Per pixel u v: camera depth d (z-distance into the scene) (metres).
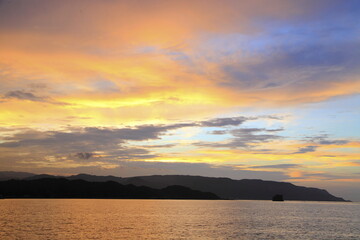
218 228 85.25
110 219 108.19
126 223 95.56
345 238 71.44
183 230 79.94
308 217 134.25
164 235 70.94
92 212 140.75
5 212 127.88
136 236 69.00
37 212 132.38
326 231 82.94
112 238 65.94
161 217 120.75
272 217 129.75
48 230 75.12
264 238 68.75
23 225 83.62
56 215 118.56
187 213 146.75
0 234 67.38
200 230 80.44
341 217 138.25
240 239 66.88
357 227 94.06
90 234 70.56
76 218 108.44
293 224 100.25
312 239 68.94
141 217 119.25
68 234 69.69
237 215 138.75
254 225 94.88
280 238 69.19
